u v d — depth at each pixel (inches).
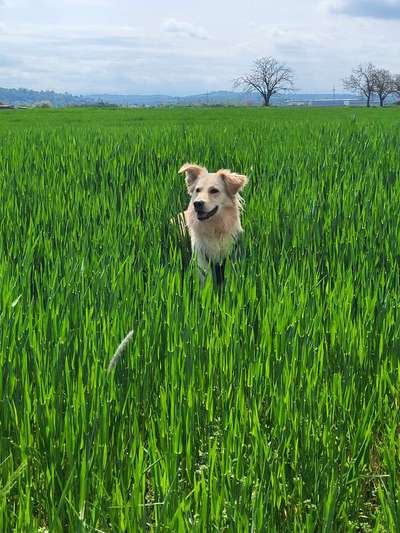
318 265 246.5
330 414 140.9
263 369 156.1
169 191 358.0
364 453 133.9
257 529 105.0
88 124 1197.7
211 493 112.3
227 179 303.9
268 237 276.4
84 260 227.6
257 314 182.9
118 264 224.8
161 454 128.3
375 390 148.5
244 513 107.3
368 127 840.3
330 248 257.0
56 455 123.1
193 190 313.9
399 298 198.7
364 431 137.3
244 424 133.4
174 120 1393.9
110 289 201.0
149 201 340.5
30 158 498.0
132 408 139.9
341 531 118.6
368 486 137.4
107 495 114.6
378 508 124.3
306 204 317.7
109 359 152.3
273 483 118.8
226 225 300.2
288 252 265.1
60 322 171.3
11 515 112.0
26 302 187.9
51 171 432.5
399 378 161.6
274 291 198.8
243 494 111.2
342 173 414.9
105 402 130.9
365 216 297.3
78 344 156.3
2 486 123.0
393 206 312.8
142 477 115.2
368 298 191.0
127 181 406.9
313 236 273.1
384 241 257.6
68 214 308.5
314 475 126.0
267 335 165.0
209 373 153.5
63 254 233.9
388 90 4955.7
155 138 636.1
